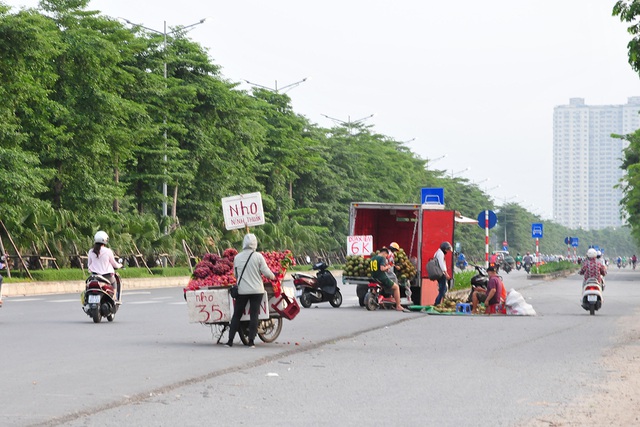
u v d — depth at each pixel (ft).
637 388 43.65
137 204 217.77
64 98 168.25
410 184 449.06
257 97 294.05
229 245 239.91
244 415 35.68
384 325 79.77
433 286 111.65
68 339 64.44
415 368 50.21
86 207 175.73
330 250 336.49
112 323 79.41
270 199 275.18
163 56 210.18
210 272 61.46
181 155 213.46
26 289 140.36
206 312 60.64
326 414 36.01
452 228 111.14
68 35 167.53
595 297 96.07
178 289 165.99
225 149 239.71
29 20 142.41
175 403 38.29
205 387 42.80
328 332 72.02
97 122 170.71
